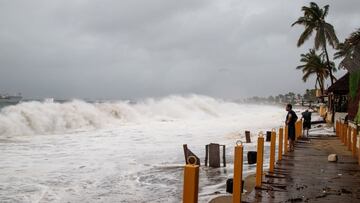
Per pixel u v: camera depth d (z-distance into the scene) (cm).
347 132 1798
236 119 4859
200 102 6106
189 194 446
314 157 1461
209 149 1484
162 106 5100
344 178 1041
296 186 931
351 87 2217
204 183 1182
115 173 1323
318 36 4903
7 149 1838
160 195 1040
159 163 1532
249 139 2234
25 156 1634
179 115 4953
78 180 1200
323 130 3105
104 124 3425
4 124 2528
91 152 1798
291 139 1750
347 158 1434
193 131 3025
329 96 4231
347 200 802
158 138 2475
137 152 1825
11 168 1355
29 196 1000
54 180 1189
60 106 3222
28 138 2327
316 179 1023
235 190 689
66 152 1780
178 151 1872
